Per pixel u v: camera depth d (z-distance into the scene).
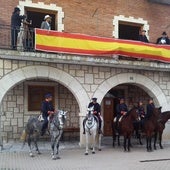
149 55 16.28
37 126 13.05
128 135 14.34
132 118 14.27
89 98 15.51
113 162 11.84
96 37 15.16
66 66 15.14
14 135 16.08
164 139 17.20
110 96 18.78
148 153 13.84
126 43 15.73
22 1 15.68
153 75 17.19
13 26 14.20
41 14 16.34
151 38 18.81
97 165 11.30
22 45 14.23
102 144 16.28
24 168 10.83
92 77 15.64
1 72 13.96
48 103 13.38
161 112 15.80
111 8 17.70
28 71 14.41
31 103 16.59
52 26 16.55
